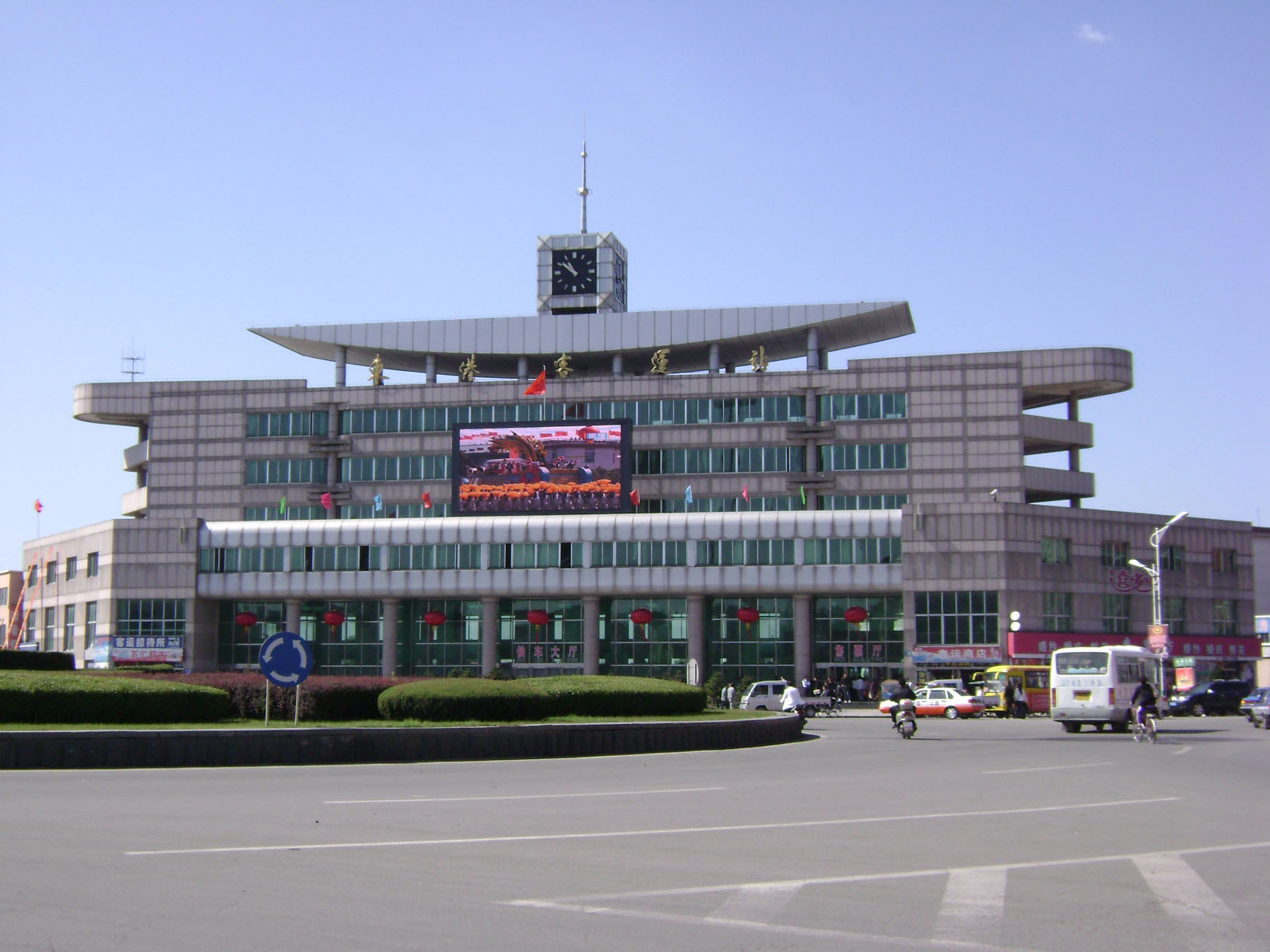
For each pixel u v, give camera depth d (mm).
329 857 12781
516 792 19844
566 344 97062
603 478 86188
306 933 9453
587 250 101812
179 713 28734
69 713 27266
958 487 88188
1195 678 80062
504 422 88312
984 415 88625
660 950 9000
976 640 78500
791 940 9344
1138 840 14734
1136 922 10039
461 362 100688
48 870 11945
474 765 26125
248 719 30828
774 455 90688
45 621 98312
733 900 10766
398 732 26766
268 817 16062
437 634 86562
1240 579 87938
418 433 94312
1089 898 10992
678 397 92188
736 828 15398
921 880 11828
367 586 84875
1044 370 89875
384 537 85125
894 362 90312
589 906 10461
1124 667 45000
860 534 80562
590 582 82500
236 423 96625
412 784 21094
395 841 13969
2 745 23797
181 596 86438
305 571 85812
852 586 80188
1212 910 10539
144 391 99812
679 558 82062
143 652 86000
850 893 11133
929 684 66875
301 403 96250
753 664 83188
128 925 9656
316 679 32938
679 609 84438
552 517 84312
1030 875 12133
